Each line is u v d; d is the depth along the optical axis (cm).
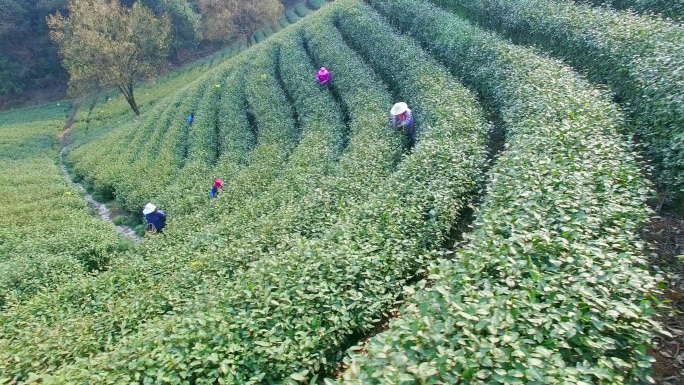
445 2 2727
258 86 3141
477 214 926
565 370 462
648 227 909
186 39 7412
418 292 620
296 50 3406
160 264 1341
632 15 1727
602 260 635
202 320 725
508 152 1082
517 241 677
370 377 495
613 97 1402
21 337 1005
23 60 7144
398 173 1253
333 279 833
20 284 1533
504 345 512
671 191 970
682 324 676
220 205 1777
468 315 516
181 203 2089
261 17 6253
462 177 1134
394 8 2986
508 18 2191
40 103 6888
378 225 1010
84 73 4684
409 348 516
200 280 1095
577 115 1116
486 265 662
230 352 695
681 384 592
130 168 2964
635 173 888
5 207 2616
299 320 751
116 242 1962
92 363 734
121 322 991
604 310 561
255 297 827
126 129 4075
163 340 754
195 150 2758
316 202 1313
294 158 1872
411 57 2275
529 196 802
